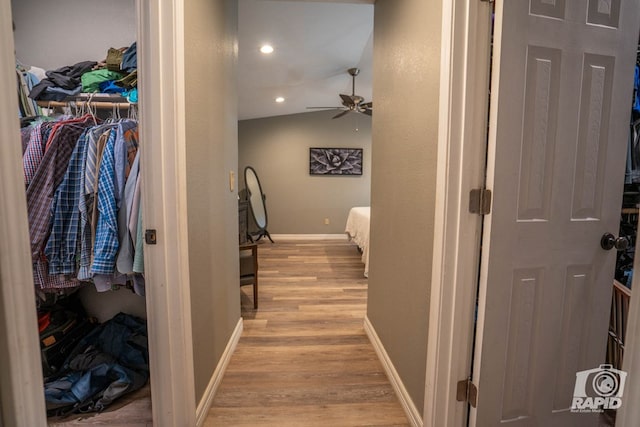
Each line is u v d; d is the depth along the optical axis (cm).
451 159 112
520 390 122
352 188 623
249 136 602
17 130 50
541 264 117
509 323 117
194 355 138
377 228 207
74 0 199
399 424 148
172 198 118
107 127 148
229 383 175
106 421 148
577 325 123
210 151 158
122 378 163
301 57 351
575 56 110
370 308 226
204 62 147
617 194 121
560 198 115
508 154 109
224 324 187
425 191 132
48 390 151
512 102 107
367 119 615
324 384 175
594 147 116
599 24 112
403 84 156
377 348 203
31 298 52
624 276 177
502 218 111
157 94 113
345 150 615
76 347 178
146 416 151
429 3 126
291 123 607
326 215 625
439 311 119
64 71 180
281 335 232
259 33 294
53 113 182
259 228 567
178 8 114
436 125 121
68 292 182
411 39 146
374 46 208
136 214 137
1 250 48
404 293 157
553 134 112
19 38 199
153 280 120
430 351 125
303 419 150
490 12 108
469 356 122
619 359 146
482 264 115
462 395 123
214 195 166
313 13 263
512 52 105
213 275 164
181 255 122
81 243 140
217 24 168
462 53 108
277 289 333
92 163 140
